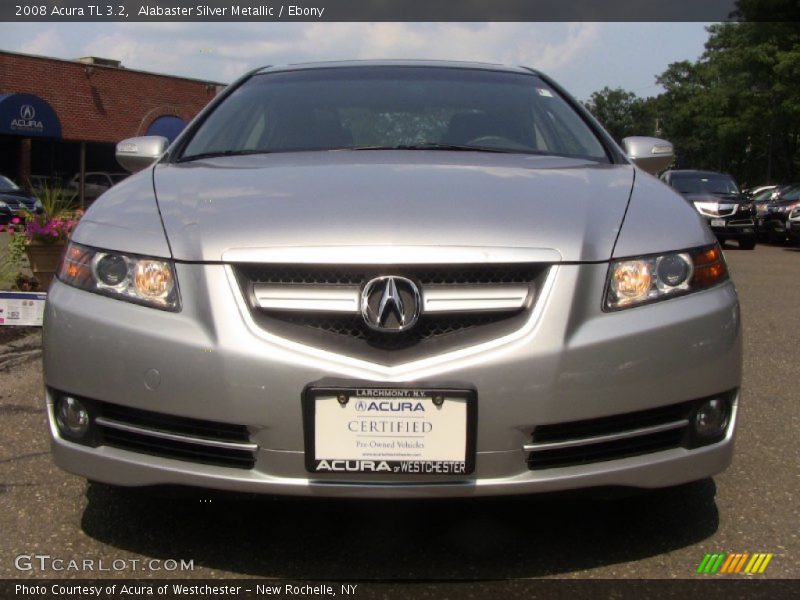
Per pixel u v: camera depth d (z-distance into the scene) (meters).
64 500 3.04
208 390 2.34
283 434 2.31
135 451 2.47
